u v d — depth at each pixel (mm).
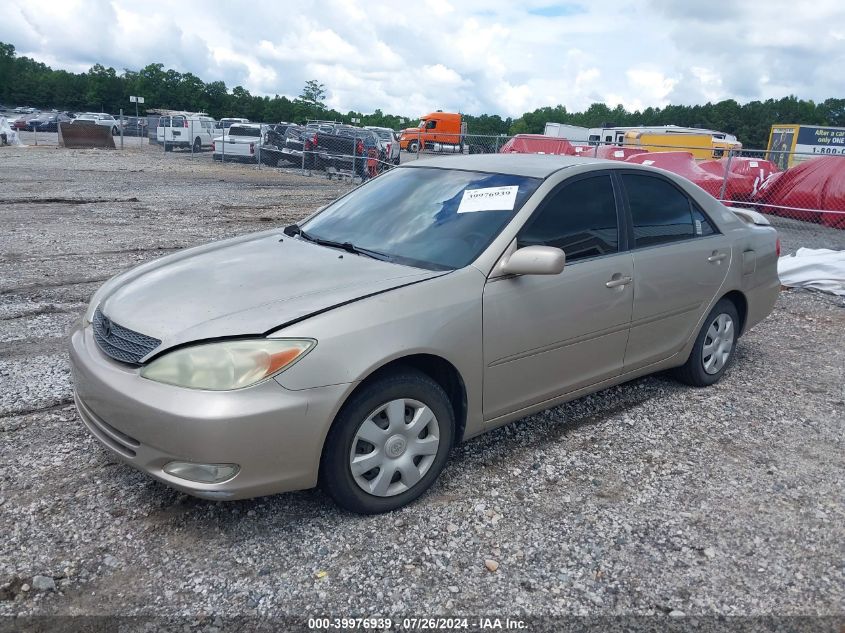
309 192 17734
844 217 14086
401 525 3223
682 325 4691
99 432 3193
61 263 8156
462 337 3359
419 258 3645
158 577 2814
